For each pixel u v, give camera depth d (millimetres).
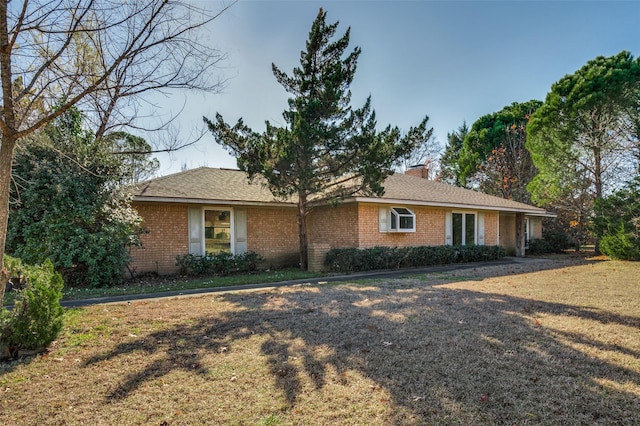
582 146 20328
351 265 12680
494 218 19219
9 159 3990
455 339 4801
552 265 14312
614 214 16000
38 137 6984
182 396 3355
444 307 6641
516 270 12570
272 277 11375
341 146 11766
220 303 7270
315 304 7039
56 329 4648
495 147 33594
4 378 3766
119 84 5320
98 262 9922
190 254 12328
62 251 9406
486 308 6527
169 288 9469
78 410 3127
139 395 3383
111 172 10312
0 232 3918
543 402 3156
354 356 4273
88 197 9836
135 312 6492
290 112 11766
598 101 19078
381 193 11727
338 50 12688
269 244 14828
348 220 14242
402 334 5055
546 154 21469
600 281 9562
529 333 5016
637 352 4281
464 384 3514
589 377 3627
